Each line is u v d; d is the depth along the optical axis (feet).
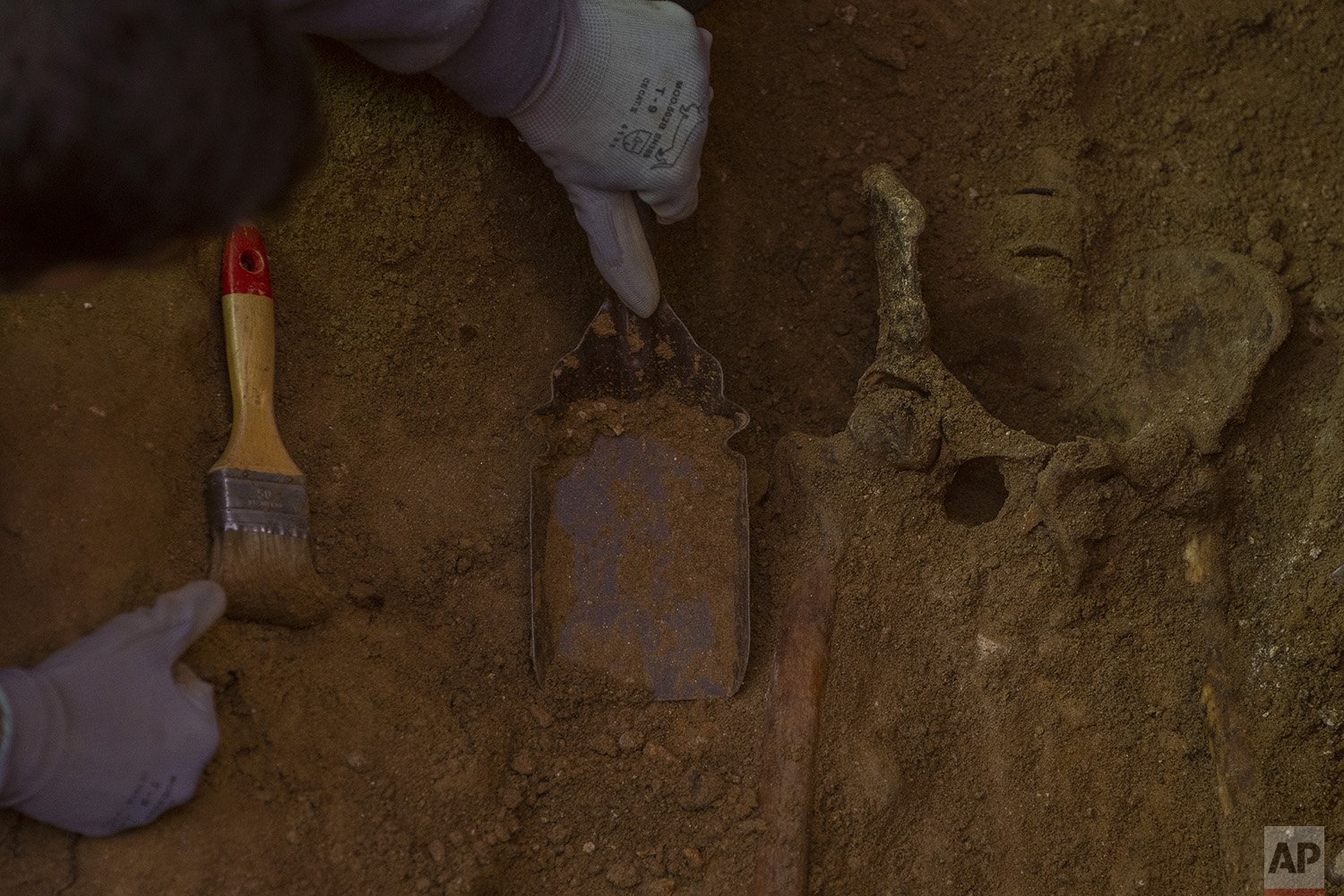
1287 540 6.92
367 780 5.72
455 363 6.80
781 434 7.34
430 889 5.58
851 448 6.77
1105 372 7.17
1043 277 7.18
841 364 7.47
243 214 3.69
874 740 6.35
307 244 6.47
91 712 4.72
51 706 4.60
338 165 6.53
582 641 6.44
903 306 6.73
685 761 6.29
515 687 6.39
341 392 6.49
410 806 5.76
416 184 6.73
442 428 6.71
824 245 7.57
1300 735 6.61
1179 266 7.29
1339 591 6.75
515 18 5.87
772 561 6.81
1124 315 7.27
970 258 7.34
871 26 7.78
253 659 5.73
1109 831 6.31
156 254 3.78
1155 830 6.35
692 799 6.21
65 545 5.22
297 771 5.54
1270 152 7.83
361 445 6.48
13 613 5.05
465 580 6.51
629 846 6.17
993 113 7.64
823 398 7.42
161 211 3.50
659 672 6.43
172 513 5.74
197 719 5.02
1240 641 6.77
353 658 6.07
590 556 6.54
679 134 6.22
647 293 6.55
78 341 5.61
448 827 5.81
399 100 6.67
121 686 4.83
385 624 6.29
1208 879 6.33
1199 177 7.72
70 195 3.38
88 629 5.17
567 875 6.08
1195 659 6.71
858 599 6.59
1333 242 7.55
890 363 6.79
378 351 6.61
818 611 6.54
